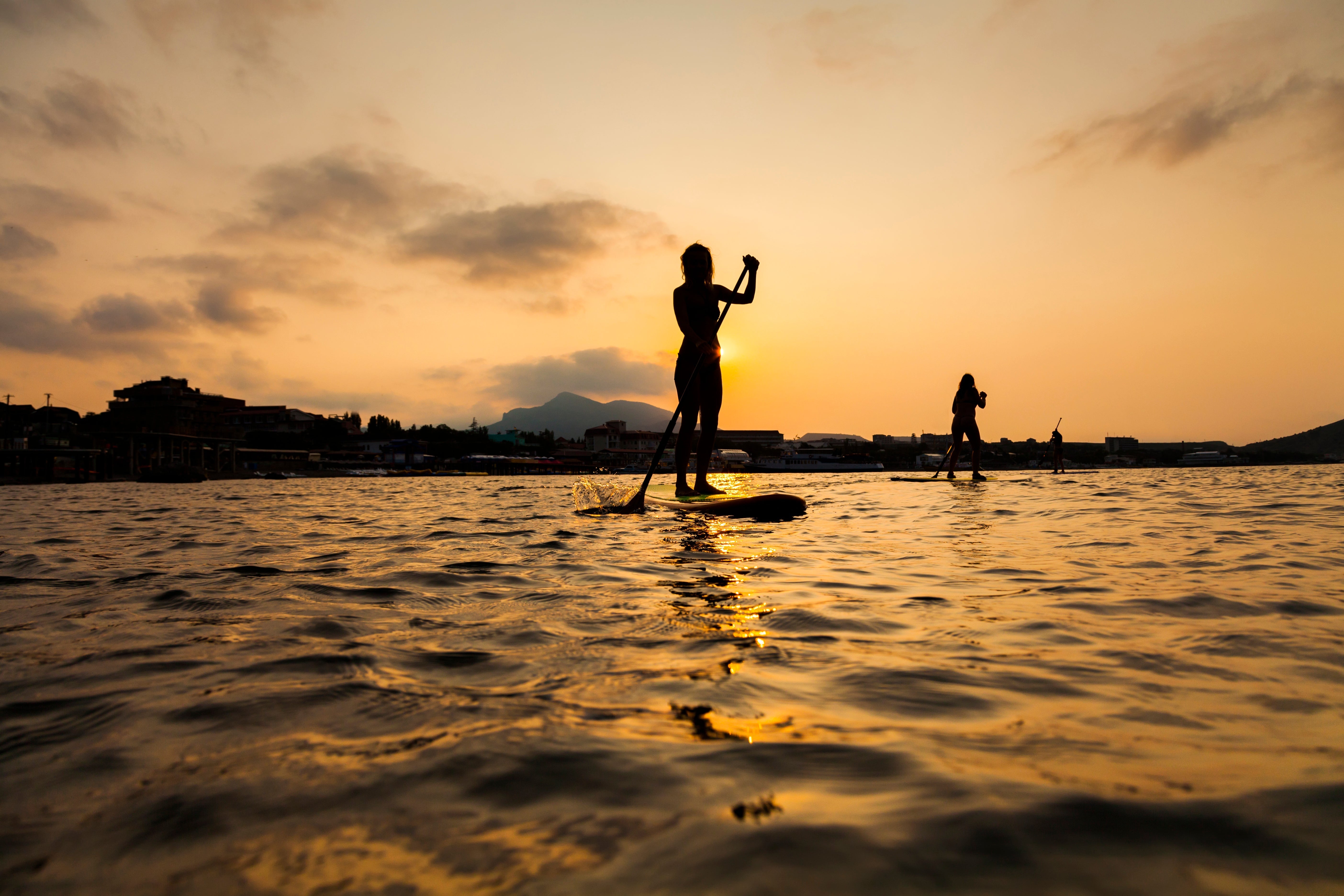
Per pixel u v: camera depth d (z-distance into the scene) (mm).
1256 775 1464
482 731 1805
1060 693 2072
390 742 1742
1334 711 1874
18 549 6848
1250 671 2271
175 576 4840
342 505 15898
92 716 1982
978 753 1618
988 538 6559
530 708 1990
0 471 77750
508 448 139125
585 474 117875
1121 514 9133
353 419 151750
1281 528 7020
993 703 1981
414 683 2258
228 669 2453
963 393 23000
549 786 1464
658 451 10305
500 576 4527
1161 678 2211
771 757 1601
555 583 4207
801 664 2406
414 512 12523
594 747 1675
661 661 2461
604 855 1188
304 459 115875
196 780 1544
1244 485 19047
